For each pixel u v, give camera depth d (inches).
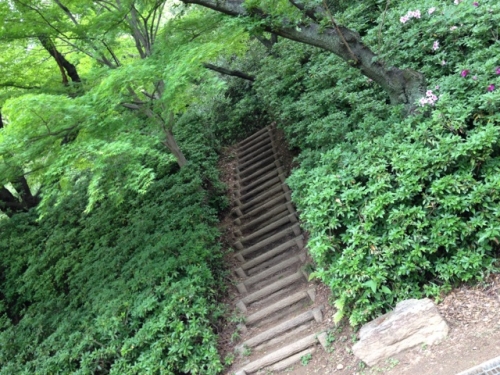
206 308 194.5
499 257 135.9
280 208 275.3
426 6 236.5
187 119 415.8
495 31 194.7
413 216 144.2
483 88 163.3
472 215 139.6
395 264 146.8
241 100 429.7
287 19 194.1
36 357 214.8
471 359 114.7
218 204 305.7
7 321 270.2
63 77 249.6
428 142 157.4
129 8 213.2
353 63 193.2
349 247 155.6
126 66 180.9
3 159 173.2
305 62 330.6
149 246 243.6
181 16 246.1
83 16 239.0
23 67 250.1
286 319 192.7
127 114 211.5
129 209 308.3
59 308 253.0
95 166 164.9
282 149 339.6
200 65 189.8
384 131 185.9
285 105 296.5
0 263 327.9
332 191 164.6
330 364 152.2
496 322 121.8
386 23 256.2
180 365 178.9
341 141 216.1
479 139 138.7
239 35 191.9
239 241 267.7
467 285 137.9
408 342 131.7
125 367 180.1
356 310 150.0
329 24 189.3
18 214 366.6
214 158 364.8
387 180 155.7
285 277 219.6
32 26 211.9
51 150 181.6
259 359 173.2
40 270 299.3
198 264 217.8
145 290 210.4
